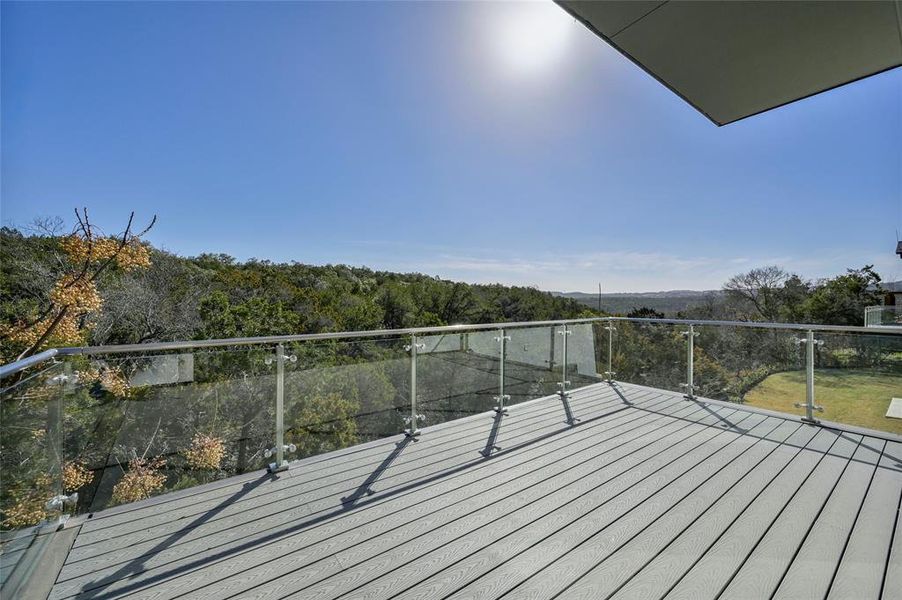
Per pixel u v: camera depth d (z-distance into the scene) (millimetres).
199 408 2428
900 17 1982
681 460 2711
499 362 3977
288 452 2715
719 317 16859
